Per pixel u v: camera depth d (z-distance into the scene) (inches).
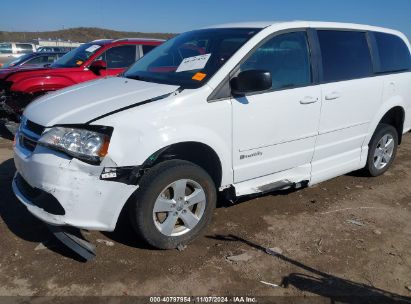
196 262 131.4
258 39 150.2
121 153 120.0
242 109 142.6
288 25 161.6
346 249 143.6
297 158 168.2
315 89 165.8
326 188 200.5
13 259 128.8
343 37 183.8
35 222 152.4
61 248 135.9
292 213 170.1
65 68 296.8
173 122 127.6
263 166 156.6
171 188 132.9
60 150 120.0
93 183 118.9
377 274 130.0
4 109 282.4
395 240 151.9
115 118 121.1
